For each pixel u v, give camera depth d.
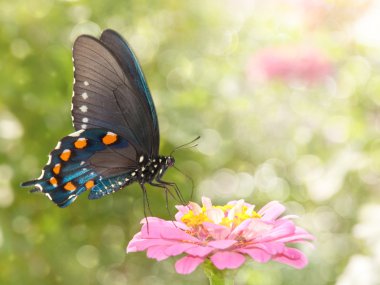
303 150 0.51
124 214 0.50
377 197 0.46
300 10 0.50
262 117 0.53
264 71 0.51
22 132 0.47
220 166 0.53
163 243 0.30
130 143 0.35
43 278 0.49
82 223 0.50
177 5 0.53
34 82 0.47
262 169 0.53
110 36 0.35
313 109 0.51
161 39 0.53
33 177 0.47
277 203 0.32
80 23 0.48
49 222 0.48
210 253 0.30
